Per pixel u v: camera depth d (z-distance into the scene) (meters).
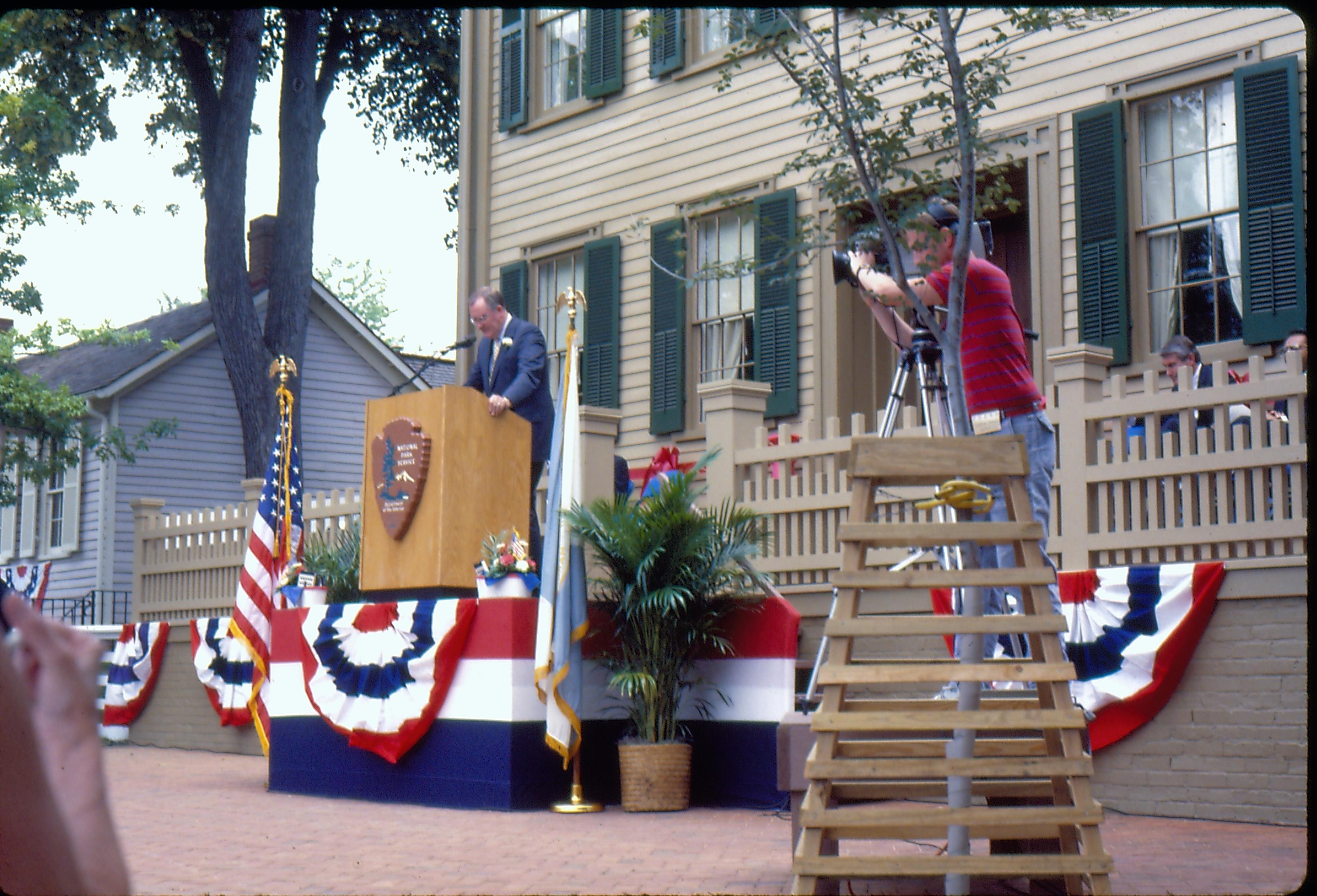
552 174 14.36
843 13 6.54
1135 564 7.27
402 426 8.22
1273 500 6.77
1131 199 10.09
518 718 7.54
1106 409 7.37
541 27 14.70
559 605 7.44
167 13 20.42
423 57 24.33
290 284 21.22
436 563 7.96
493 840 6.32
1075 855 4.29
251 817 7.27
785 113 12.24
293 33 21.50
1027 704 4.80
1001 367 5.92
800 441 8.69
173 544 13.51
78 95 23.12
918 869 4.23
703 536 7.63
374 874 5.34
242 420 20.70
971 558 4.60
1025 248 11.15
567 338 8.30
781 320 12.08
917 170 10.75
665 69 13.19
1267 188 9.21
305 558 9.80
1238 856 5.58
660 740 7.68
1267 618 6.68
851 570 4.42
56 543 24.00
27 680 0.73
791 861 5.64
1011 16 6.64
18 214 21.98
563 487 7.63
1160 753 6.96
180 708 12.46
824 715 4.33
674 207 13.12
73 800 0.79
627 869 5.45
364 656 8.23
